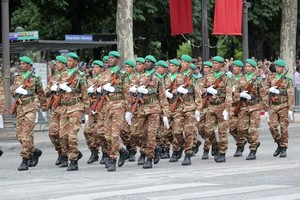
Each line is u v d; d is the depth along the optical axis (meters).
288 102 30.70
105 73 27.53
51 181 23.86
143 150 28.58
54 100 27.27
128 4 45.50
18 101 27.11
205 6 42.41
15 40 43.81
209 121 29.97
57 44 41.31
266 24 65.44
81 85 27.14
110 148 26.81
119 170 26.86
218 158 29.38
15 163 29.92
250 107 30.30
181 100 28.55
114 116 26.86
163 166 28.03
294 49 53.72
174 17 43.59
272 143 37.75
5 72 38.03
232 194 20.33
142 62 28.36
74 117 26.95
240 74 30.78
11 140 37.94
